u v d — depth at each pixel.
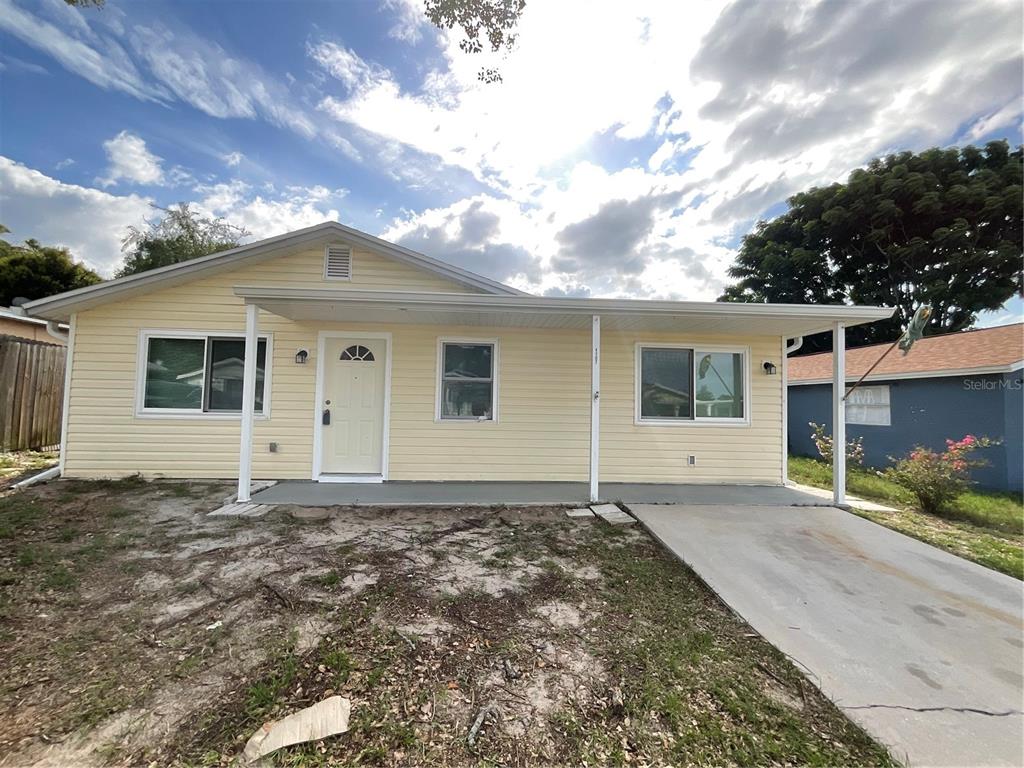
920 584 3.74
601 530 4.80
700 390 7.29
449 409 7.08
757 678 2.46
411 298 5.38
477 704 2.14
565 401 7.15
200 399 6.85
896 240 19.31
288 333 6.90
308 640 2.59
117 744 1.83
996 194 16.97
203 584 3.27
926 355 10.16
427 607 3.02
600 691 2.27
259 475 6.78
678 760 1.87
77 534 4.25
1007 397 8.30
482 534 4.56
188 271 6.65
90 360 6.70
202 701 2.08
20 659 2.37
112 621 2.77
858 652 2.76
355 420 7.00
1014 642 2.92
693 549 4.32
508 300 5.52
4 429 8.04
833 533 4.89
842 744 2.01
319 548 4.01
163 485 6.32
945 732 2.10
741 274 23.78
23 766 1.72
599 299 5.61
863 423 10.81
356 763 1.78
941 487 6.02
